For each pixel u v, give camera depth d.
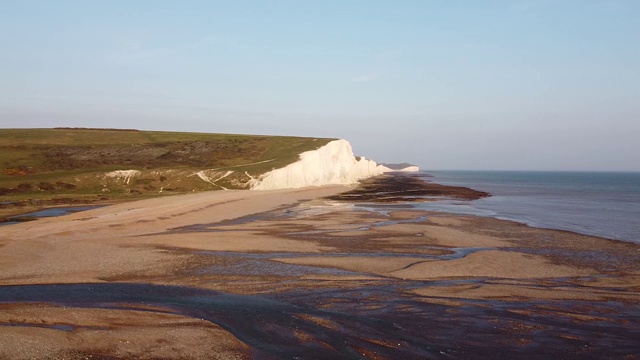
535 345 14.27
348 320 16.17
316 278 21.95
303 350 13.52
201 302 17.98
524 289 20.45
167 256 26.38
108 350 12.73
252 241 31.80
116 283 20.73
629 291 20.42
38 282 20.58
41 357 11.91
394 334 14.98
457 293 19.73
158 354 12.70
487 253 28.17
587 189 124.06
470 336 14.91
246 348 13.47
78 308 16.41
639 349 14.04
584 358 13.40
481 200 76.62
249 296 18.97
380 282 21.42
